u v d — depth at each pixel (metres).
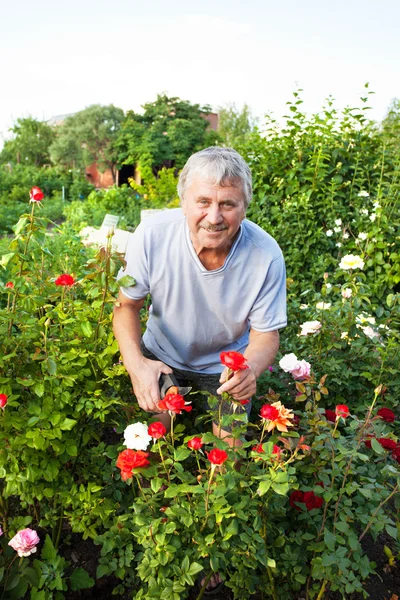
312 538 1.77
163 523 1.52
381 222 4.93
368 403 2.74
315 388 2.77
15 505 2.11
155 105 41.22
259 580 1.79
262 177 5.49
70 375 1.81
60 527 1.99
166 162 37.69
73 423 1.74
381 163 5.29
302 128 5.56
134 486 2.11
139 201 18.80
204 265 2.08
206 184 1.79
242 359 1.63
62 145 44.81
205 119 42.28
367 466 2.02
